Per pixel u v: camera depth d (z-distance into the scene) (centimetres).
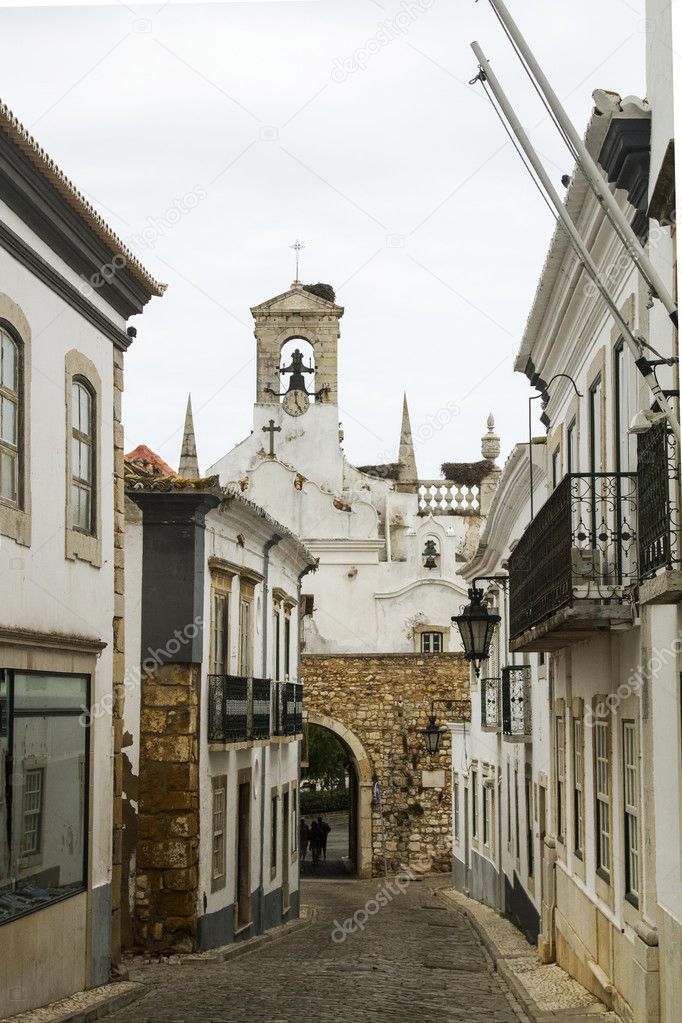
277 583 2731
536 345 1875
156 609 1953
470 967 1877
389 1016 1341
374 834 4112
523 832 2319
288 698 2656
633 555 1230
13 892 1227
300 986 1595
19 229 1275
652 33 1127
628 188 1183
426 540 5059
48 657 1345
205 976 1705
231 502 2105
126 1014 1338
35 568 1313
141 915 1906
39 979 1304
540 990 1505
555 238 1444
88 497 1526
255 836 2394
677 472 977
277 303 5325
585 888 1528
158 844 1912
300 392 5253
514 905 2494
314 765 5953
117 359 1628
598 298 1405
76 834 1440
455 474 5762
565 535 1266
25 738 1272
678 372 1022
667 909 1068
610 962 1344
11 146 1198
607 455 1376
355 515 4981
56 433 1388
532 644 1625
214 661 2100
